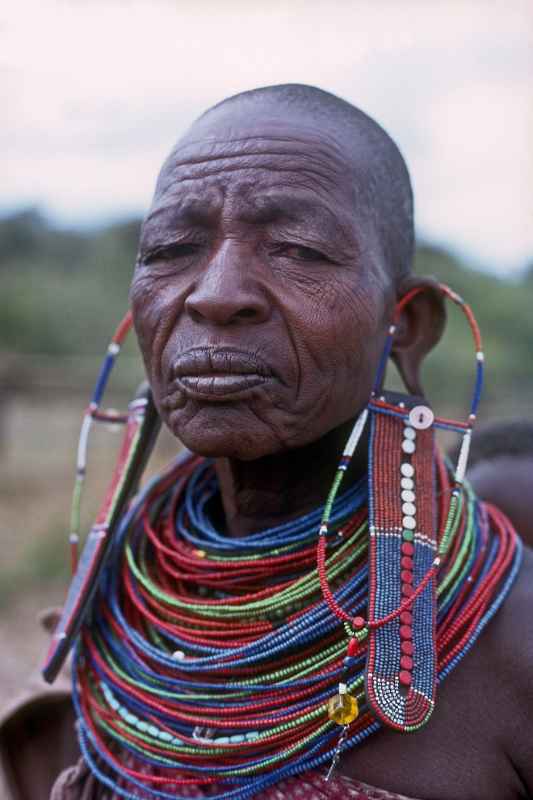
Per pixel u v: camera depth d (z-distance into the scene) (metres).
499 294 14.04
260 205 1.22
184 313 1.25
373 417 1.33
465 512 1.37
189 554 1.43
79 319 15.07
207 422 1.22
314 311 1.21
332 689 1.24
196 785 1.30
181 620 1.38
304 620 1.27
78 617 1.42
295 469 1.38
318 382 1.23
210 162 1.26
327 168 1.25
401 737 1.22
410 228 1.41
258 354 1.20
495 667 1.23
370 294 1.26
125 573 1.47
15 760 1.59
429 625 1.20
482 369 1.35
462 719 1.21
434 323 1.43
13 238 18.72
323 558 1.23
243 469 1.39
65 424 10.70
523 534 1.79
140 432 1.50
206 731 1.30
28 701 1.59
